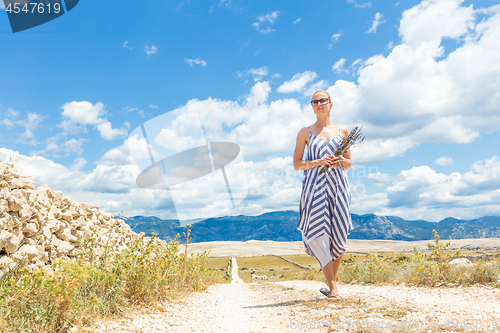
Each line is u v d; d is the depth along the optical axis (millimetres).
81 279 3029
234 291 7820
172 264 6449
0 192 3713
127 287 4266
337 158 3998
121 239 7281
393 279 7230
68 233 5129
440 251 7086
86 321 2936
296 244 94875
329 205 4168
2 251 3613
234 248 81812
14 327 2365
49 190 5211
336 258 4258
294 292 5922
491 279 5402
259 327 2895
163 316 3709
